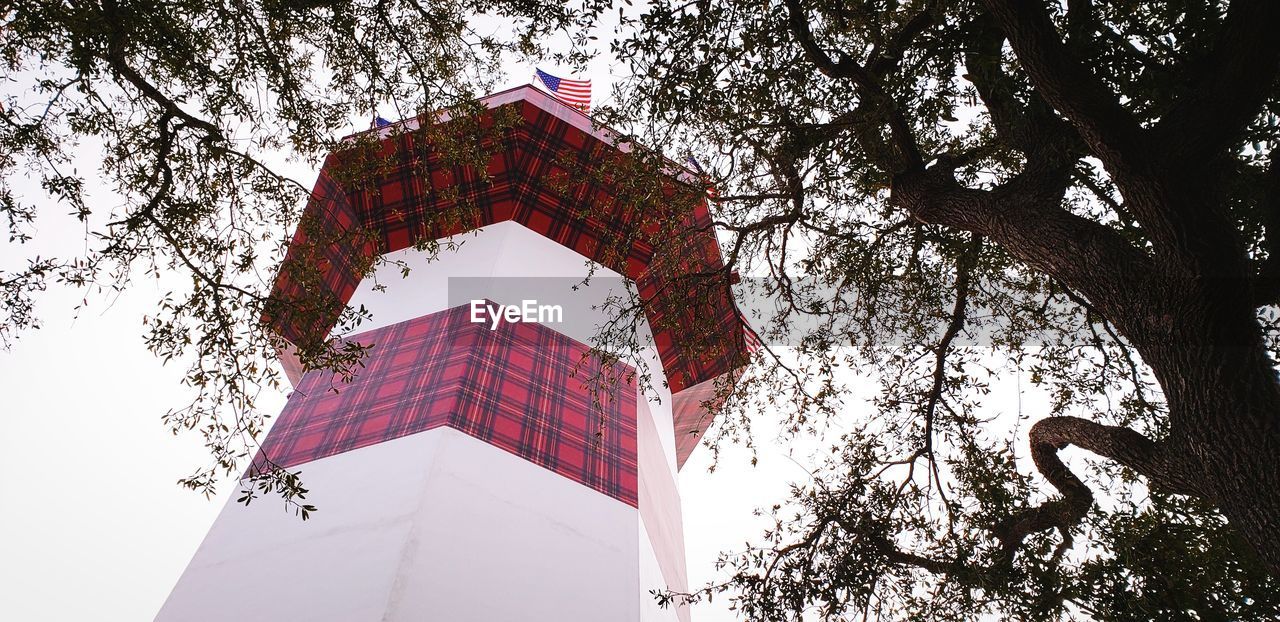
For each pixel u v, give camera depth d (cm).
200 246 635
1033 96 598
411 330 1147
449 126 798
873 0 638
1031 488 716
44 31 566
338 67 719
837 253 857
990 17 570
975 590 657
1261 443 399
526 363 1091
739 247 838
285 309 632
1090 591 607
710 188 800
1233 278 428
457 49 752
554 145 1324
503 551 807
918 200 636
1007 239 558
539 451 964
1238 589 625
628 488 1003
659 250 873
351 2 694
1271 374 427
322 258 761
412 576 736
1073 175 720
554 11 679
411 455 883
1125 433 535
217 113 652
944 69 649
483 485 869
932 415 782
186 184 649
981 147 724
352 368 1095
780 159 732
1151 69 581
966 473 762
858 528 710
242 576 786
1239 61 443
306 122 708
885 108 621
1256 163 648
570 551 851
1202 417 424
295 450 955
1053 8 588
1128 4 608
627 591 839
